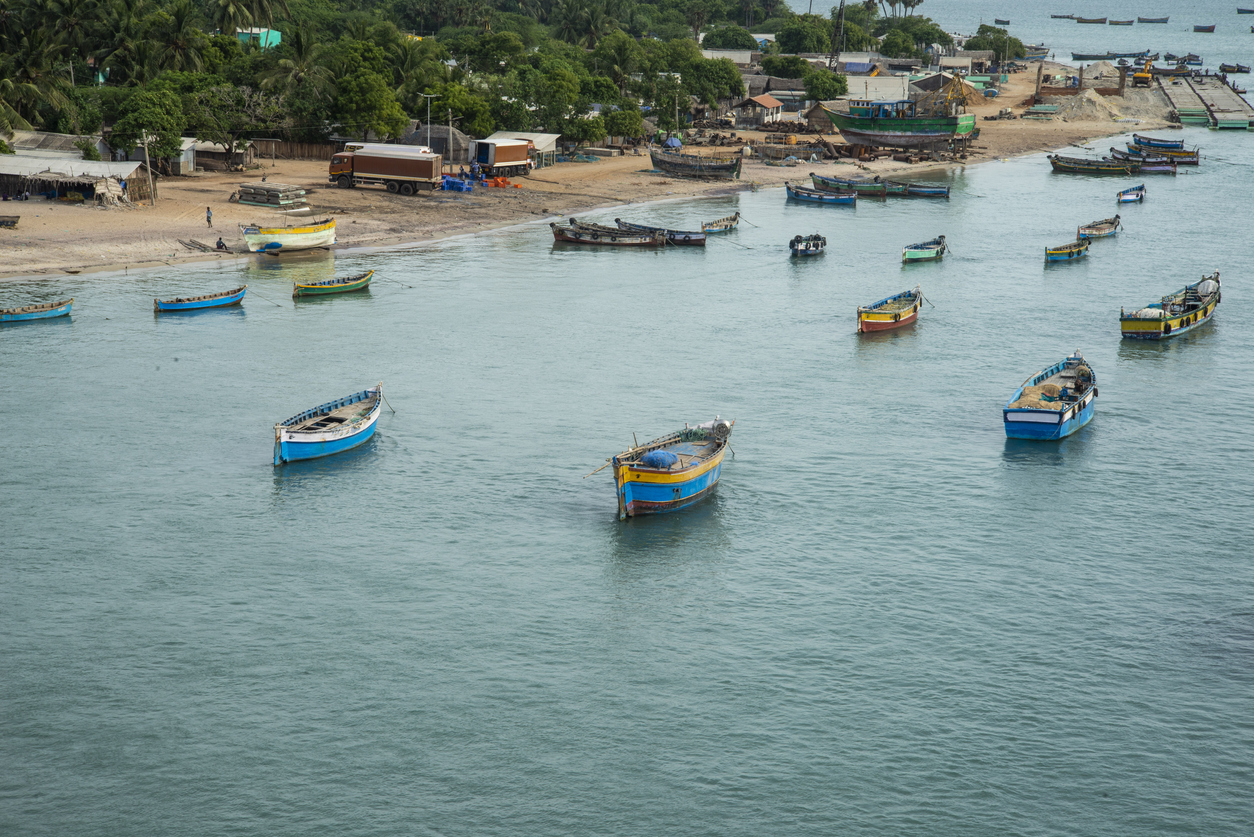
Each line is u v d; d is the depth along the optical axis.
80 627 58.75
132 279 127.31
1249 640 58.94
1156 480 79.06
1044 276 142.00
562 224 168.00
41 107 173.00
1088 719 52.47
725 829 45.72
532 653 57.53
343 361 101.94
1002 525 72.06
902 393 96.50
